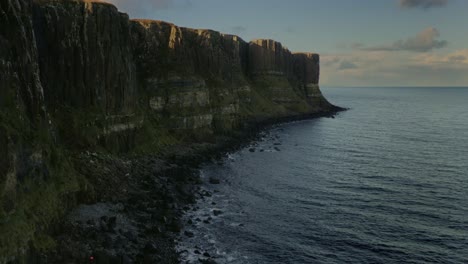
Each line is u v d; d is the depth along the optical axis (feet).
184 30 407.85
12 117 127.24
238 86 509.35
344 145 390.01
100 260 128.67
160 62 340.18
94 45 234.99
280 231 172.45
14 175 117.50
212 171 270.05
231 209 197.06
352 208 201.77
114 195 190.70
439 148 376.68
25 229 115.14
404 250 157.69
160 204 190.49
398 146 387.96
